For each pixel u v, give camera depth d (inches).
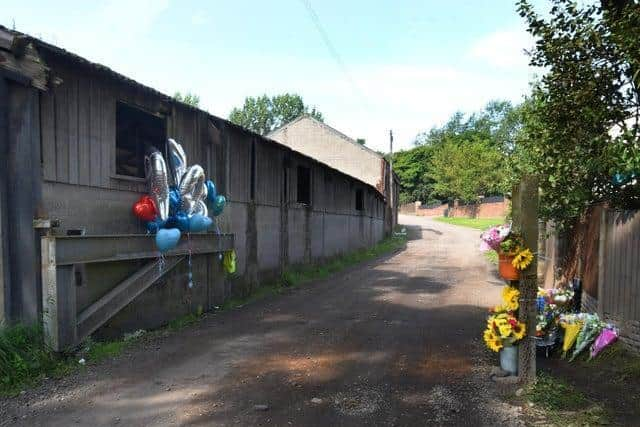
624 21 187.8
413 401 182.2
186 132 348.2
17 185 215.3
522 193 203.8
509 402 181.2
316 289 478.3
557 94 239.3
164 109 319.6
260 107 2704.2
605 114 220.2
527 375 201.0
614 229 245.4
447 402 181.2
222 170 403.9
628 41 185.6
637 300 225.0
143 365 222.5
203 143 371.9
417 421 164.6
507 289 211.2
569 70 229.5
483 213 2101.4
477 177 2148.1
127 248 262.5
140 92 295.7
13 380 190.2
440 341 269.3
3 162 211.2
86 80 254.5
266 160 500.7
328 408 175.2
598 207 279.3
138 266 286.0
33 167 218.4
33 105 218.4
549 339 234.7
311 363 228.7
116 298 253.9
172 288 319.3
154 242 286.0
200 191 326.3
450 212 2342.5
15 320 212.1
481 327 304.7
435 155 2529.5
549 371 216.1
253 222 465.7
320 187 686.5
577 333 233.8
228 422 162.9
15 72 210.1
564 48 225.9
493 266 669.9
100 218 264.7
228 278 403.2
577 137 241.0
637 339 223.6
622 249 237.9
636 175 234.2
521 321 202.8
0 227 207.9
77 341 226.1
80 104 250.4
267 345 260.8
